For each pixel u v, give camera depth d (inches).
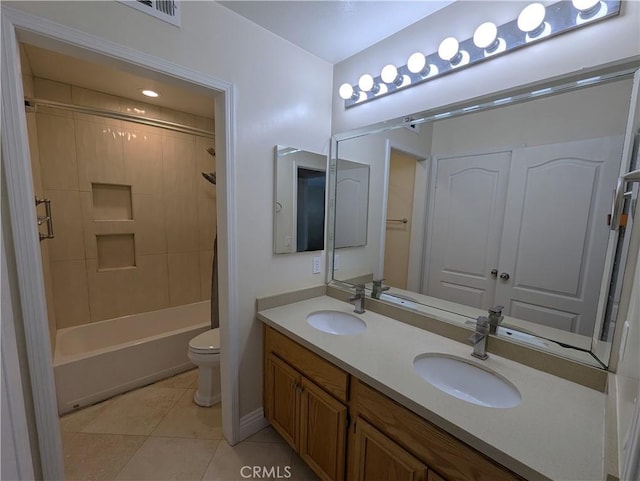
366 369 44.9
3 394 26.2
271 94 66.3
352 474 49.1
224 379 68.7
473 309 55.9
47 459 44.1
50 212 86.4
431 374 49.7
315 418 55.2
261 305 69.8
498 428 33.0
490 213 52.8
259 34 62.8
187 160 120.6
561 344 45.1
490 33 47.4
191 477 60.2
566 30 42.4
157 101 105.3
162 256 117.2
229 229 62.4
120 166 104.0
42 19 38.9
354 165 75.7
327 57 75.0
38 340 41.8
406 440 39.7
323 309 72.0
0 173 37.4
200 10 53.8
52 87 88.1
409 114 62.8
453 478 34.9
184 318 122.5
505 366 46.4
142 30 47.4
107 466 62.2
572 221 43.7
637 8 37.0
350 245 78.2
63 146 92.1
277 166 69.1
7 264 38.4
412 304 65.3
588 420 34.7
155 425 74.2
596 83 40.7
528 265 48.6
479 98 51.5
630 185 36.9
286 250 73.5
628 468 15.6
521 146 48.3
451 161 57.4
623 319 37.6
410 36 61.6
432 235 61.4
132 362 87.6
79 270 98.6
